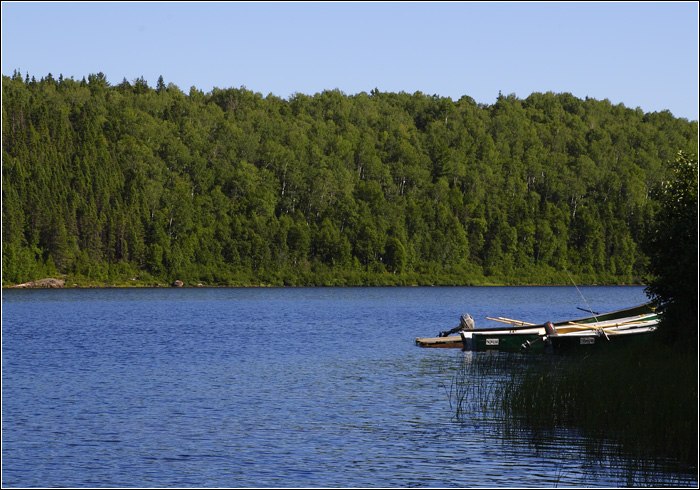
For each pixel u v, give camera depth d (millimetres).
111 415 50281
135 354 85688
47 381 64938
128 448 42188
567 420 44312
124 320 146625
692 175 60750
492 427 44781
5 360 80000
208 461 39781
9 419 49125
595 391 45500
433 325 132375
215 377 66625
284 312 173750
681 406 39750
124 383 63625
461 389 57625
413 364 73438
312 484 36250
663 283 59969
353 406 52281
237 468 38594
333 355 82688
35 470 38562
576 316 159125
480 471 37031
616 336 73500
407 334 112438
